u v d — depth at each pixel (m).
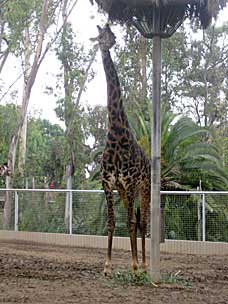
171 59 28.72
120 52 26.81
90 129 29.62
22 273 9.35
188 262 12.09
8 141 30.22
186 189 16.73
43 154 31.11
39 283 8.31
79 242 15.81
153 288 8.20
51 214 16.62
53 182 29.67
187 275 9.77
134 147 9.27
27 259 11.56
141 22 8.81
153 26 8.72
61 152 29.22
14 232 17.14
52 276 9.08
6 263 10.72
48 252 13.53
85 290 7.79
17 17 23.02
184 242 14.38
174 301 7.18
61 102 25.94
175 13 8.66
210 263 11.98
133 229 9.19
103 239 15.39
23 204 17.16
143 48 26.47
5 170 19.72
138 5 8.49
